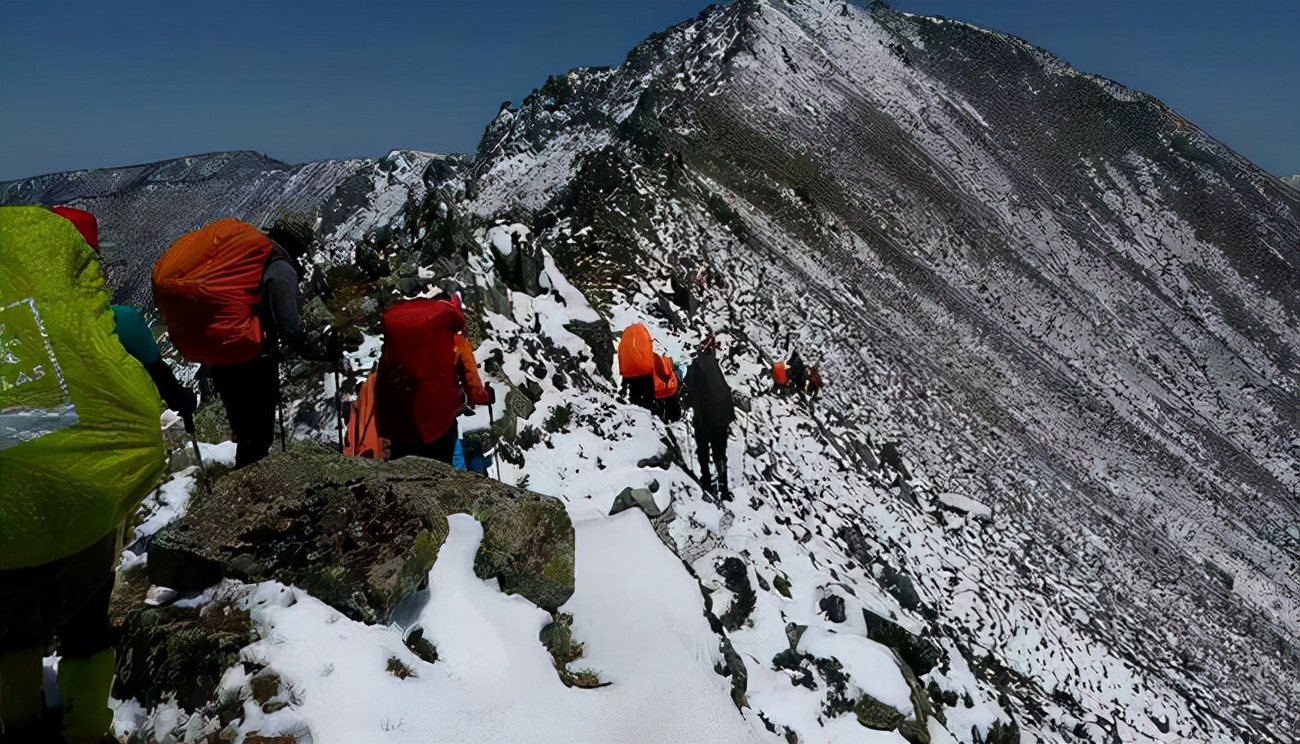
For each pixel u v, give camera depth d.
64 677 3.38
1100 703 16.61
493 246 14.34
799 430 21.36
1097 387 54.72
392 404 6.53
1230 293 72.56
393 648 4.00
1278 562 41.12
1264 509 46.50
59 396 2.85
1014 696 13.26
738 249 39.09
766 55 76.31
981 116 83.94
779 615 7.25
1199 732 17.77
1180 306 69.94
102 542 3.17
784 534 11.65
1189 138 85.12
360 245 12.12
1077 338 59.88
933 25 92.38
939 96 84.31
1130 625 25.28
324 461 4.82
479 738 3.78
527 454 9.35
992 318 57.00
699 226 38.50
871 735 6.20
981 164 77.31
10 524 2.75
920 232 63.38
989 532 24.23
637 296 25.23
